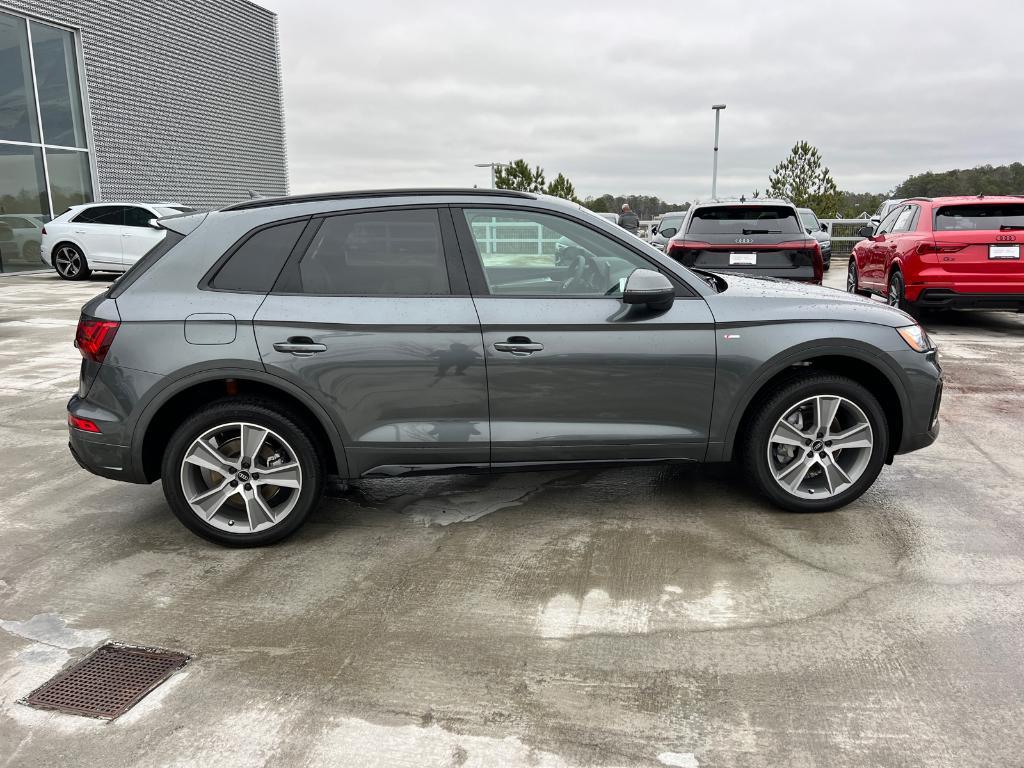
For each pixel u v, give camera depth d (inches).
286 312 135.5
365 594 125.7
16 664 107.1
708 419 144.6
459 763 86.5
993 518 152.2
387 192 142.9
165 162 834.8
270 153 1050.7
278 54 1059.9
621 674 102.9
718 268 335.9
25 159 652.1
